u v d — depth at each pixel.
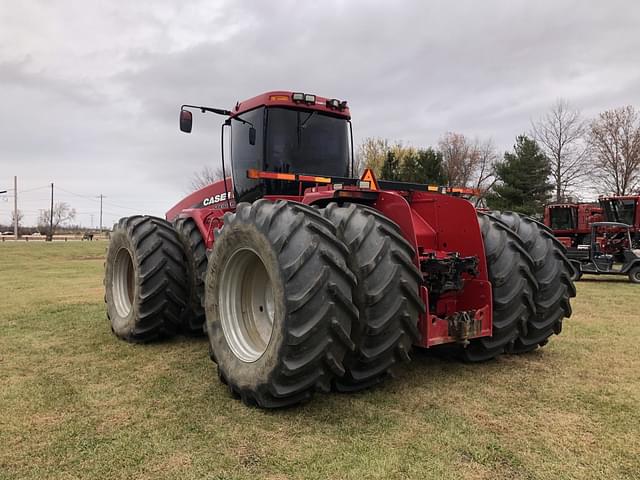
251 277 3.29
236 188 4.70
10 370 3.64
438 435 2.46
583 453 2.28
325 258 2.62
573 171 38.12
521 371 3.51
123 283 4.93
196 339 4.70
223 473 2.13
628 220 15.34
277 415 2.74
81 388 3.23
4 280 10.24
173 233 4.64
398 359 2.94
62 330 5.08
